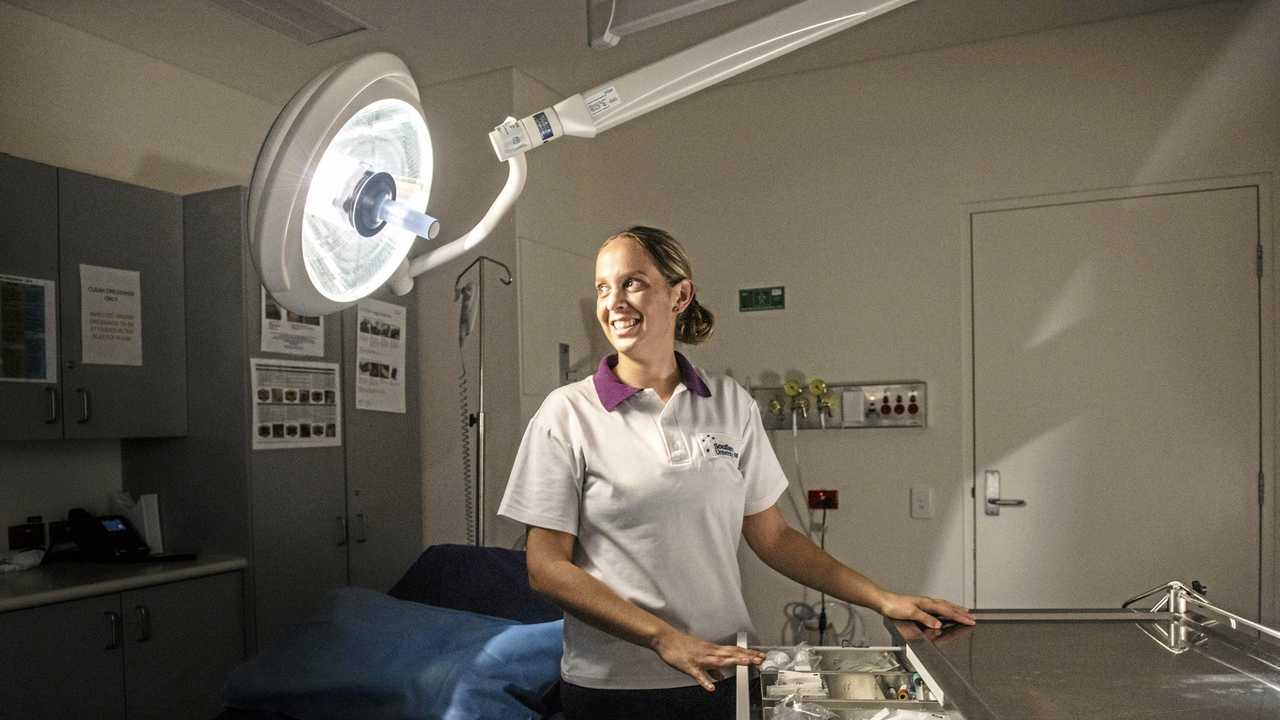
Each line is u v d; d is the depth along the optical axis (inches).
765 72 144.5
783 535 60.7
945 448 135.4
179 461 119.3
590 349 155.8
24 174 100.0
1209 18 122.6
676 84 41.2
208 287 117.0
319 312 37.5
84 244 106.2
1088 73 128.5
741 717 43.0
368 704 72.1
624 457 52.2
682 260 53.6
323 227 35.4
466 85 142.4
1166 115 124.8
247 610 114.3
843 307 141.1
